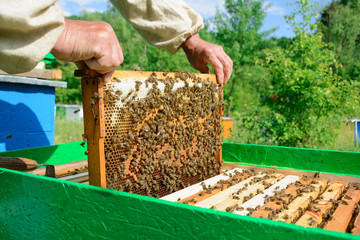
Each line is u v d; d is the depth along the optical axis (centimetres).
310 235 80
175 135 179
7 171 139
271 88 622
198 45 220
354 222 130
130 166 151
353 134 722
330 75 604
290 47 654
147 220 104
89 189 115
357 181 207
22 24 102
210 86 203
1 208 143
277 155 250
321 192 190
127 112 147
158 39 217
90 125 136
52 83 323
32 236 132
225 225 91
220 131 218
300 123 600
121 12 207
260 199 160
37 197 129
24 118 302
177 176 180
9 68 112
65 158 256
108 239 112
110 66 127
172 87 170
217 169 220
